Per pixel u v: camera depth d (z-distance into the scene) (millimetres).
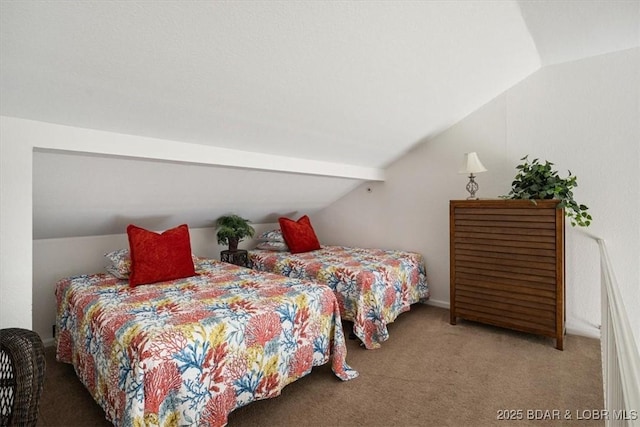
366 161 3584
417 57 2016
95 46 1298
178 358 1440
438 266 3600
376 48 1802
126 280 2424
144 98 1665
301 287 2227
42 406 1881
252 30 1433
